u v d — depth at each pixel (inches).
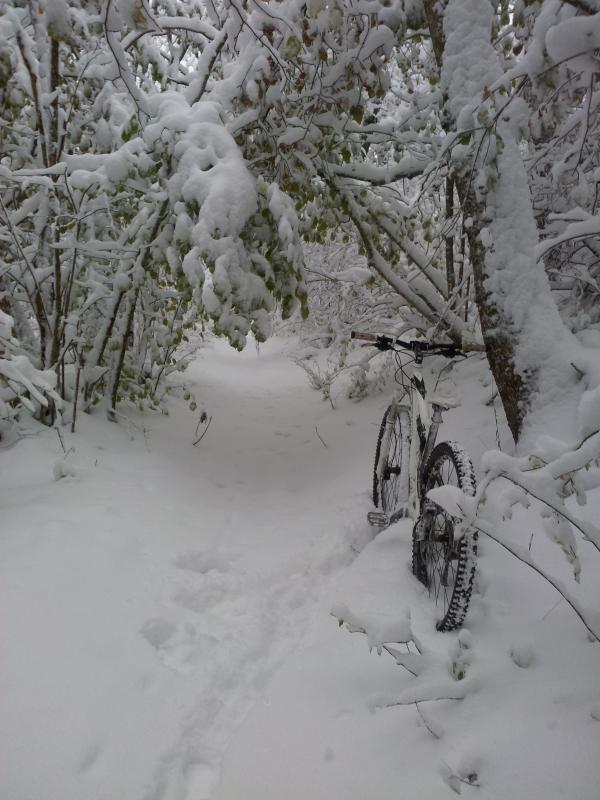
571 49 65.6
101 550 99.3
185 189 123.3
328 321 343.3
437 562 97.9
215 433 204.4
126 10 95.6
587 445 52.8
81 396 163.9
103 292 147.9
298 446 197.6
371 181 180.2
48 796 57.2
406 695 66.1
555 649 74.6
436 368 212.1
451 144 105.7
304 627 95.5
